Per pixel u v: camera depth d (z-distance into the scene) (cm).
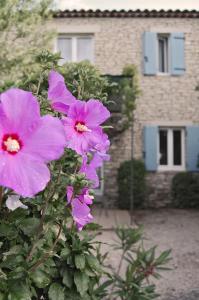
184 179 1295
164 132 1366
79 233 190
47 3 916
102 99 176
